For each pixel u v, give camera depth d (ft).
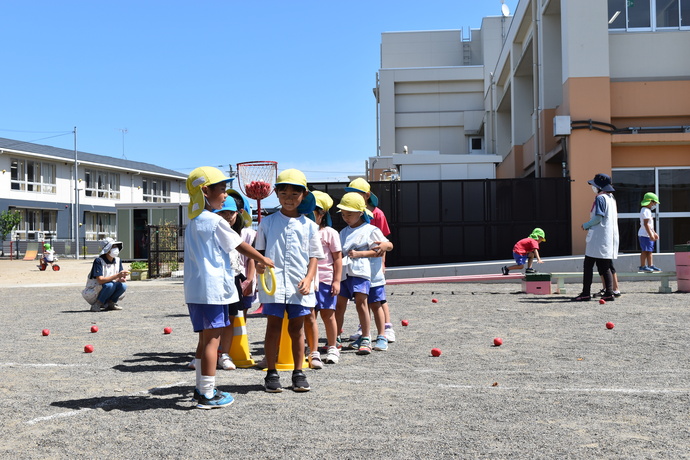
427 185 63.46
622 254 54.60
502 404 15.37
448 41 147.33
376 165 106.63
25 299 50.39
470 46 146.61
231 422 13.97
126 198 188.65
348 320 32.42
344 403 15.64
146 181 197.26
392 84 136.87
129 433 13.23
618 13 61.46
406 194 63.46
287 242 17.38
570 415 14.30
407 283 52.80
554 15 72.28
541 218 61.31
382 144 136.98
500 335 26.73
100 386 17.84
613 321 30.09
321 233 20.40
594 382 17.79
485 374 19.10
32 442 12.70
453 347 24.03
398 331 28.40
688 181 59.82
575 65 59.62
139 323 33.12
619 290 42.78
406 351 23.35
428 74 136.67
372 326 29.81
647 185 60.13
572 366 20.16
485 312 34.55
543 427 13.38
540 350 23.11
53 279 80.18
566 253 60.75
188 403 15.79
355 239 23.31
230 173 94.89
